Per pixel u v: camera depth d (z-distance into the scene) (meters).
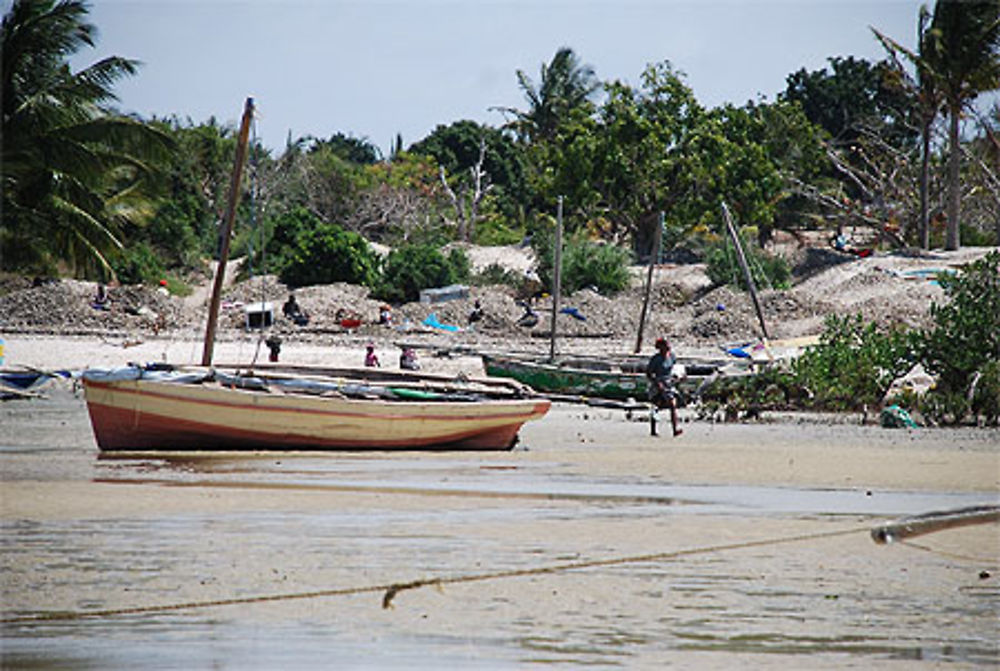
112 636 27.70
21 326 175.00
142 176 172.62
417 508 49.03
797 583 34.19
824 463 68.38
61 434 81.88
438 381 85.88
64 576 34.34
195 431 70.88
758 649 26.77
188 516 45.97
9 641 27.14
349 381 78.75
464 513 47.72
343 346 163.75
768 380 112.94
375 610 30.42
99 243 159.62
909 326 176.50
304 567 36.00
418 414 74.38
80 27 151.62
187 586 33.12
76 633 27.92
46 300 185.00
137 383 69.62
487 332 193.00
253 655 25.92
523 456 72.62
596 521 46.00
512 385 84.81
